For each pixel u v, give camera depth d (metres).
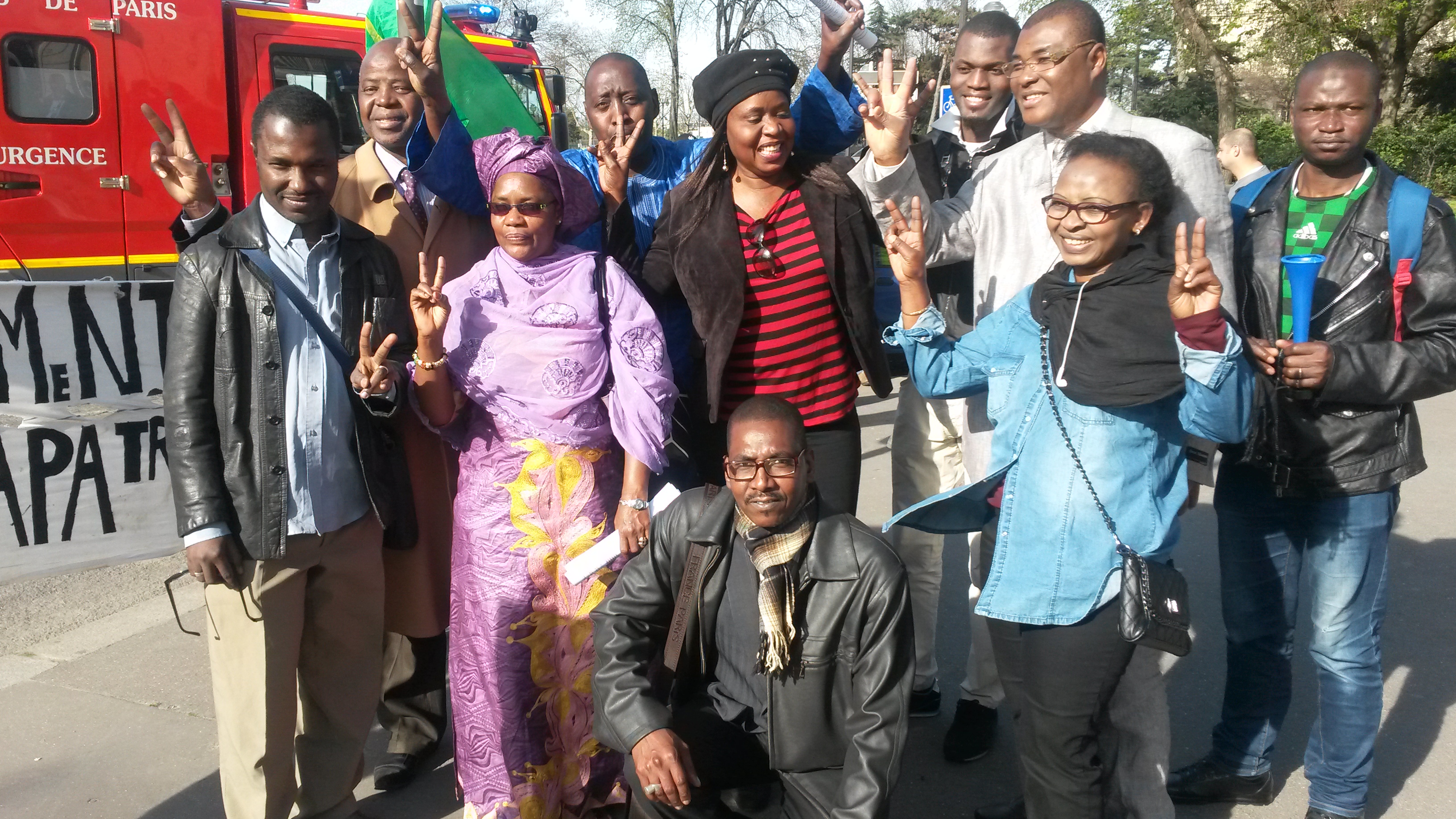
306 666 2.97
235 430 2.66
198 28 7.02
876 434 7.72
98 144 6.71
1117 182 2.28
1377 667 2.97
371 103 3.37
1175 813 3.22
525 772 2.85
